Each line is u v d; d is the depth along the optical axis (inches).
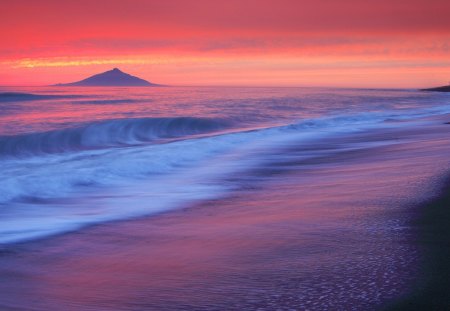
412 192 458.0
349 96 3988.7
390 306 213.2
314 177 602.9
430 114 1907.0
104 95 3973.9
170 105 2484.0
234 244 325.4
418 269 257.0
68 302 235.8
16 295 246.1
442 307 211.6
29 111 1945.1
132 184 592.7
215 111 2058.3
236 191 533.6
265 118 1775.3
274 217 397.7
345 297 224.7
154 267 285.1
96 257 309.9
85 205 481.4
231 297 232.8
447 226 342.3
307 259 284.2
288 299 226.4
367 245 305.0
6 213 448.1
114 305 230.4
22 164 759.1
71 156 855.7
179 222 398.6
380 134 1163.9
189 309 221.6
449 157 671.8
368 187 501.0
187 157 808.9
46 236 365.1
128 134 1284.4
